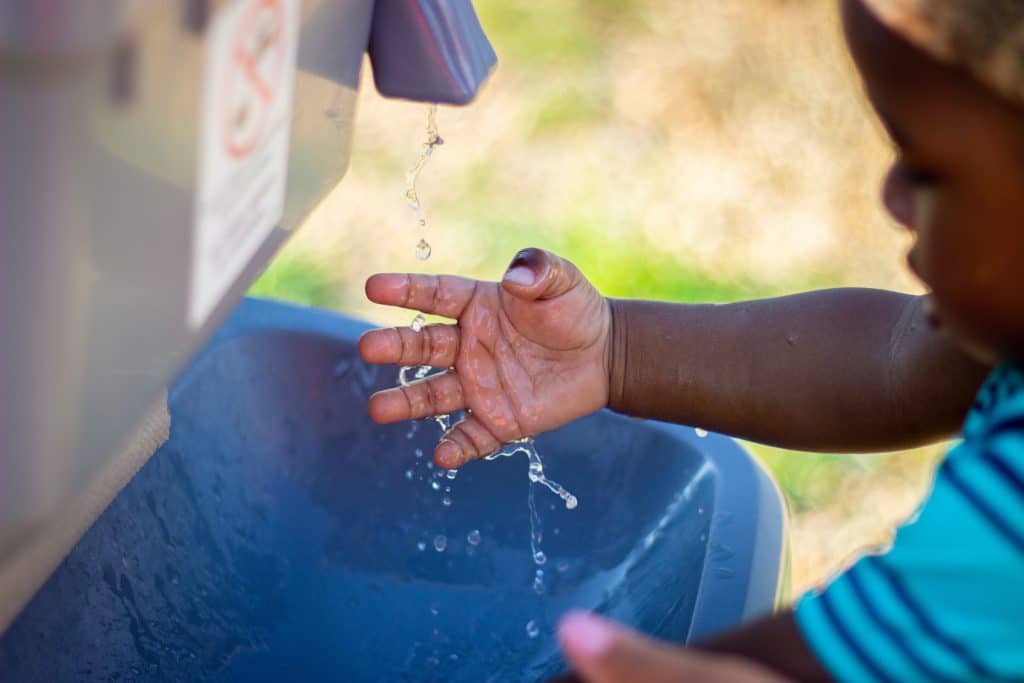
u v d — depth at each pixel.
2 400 0.47
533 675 0.97
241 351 1.05
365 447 1.08
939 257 0.56
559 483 1.07
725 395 0.95
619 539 1.03
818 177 2.45
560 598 1.02
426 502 1.07
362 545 1.06
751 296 2.13
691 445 1.03
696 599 0.87
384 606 1.02
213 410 1.02
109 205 0.48
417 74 0.78
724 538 0.93
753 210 2.35
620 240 2.20
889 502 1.83
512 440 0.96
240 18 0.54
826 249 2.29
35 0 0.41
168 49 0.49
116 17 0.43
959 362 0.85
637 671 0.50
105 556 0.89
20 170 0.44
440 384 0.95
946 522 0.55
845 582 0.57
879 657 0.55
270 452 1.06
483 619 1.02
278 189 0.66
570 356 0.95
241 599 0.99
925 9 0.51
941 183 0.55
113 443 0.54
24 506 0.49
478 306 0.94
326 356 1.08
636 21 2.77
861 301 0.93
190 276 0.56
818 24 2.81
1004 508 0.54
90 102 0.45
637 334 0.96
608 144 2.44
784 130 2.55
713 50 2.71
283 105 0.63
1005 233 0.54
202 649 0.94
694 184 2.38
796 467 1.86
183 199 0.53
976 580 0.54
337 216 2.16
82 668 0.86
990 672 0.54
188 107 0.51
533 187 2.30
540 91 2.54
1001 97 0.51
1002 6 0.49
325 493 1.07
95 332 0.49
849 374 0.92
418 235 2.14
